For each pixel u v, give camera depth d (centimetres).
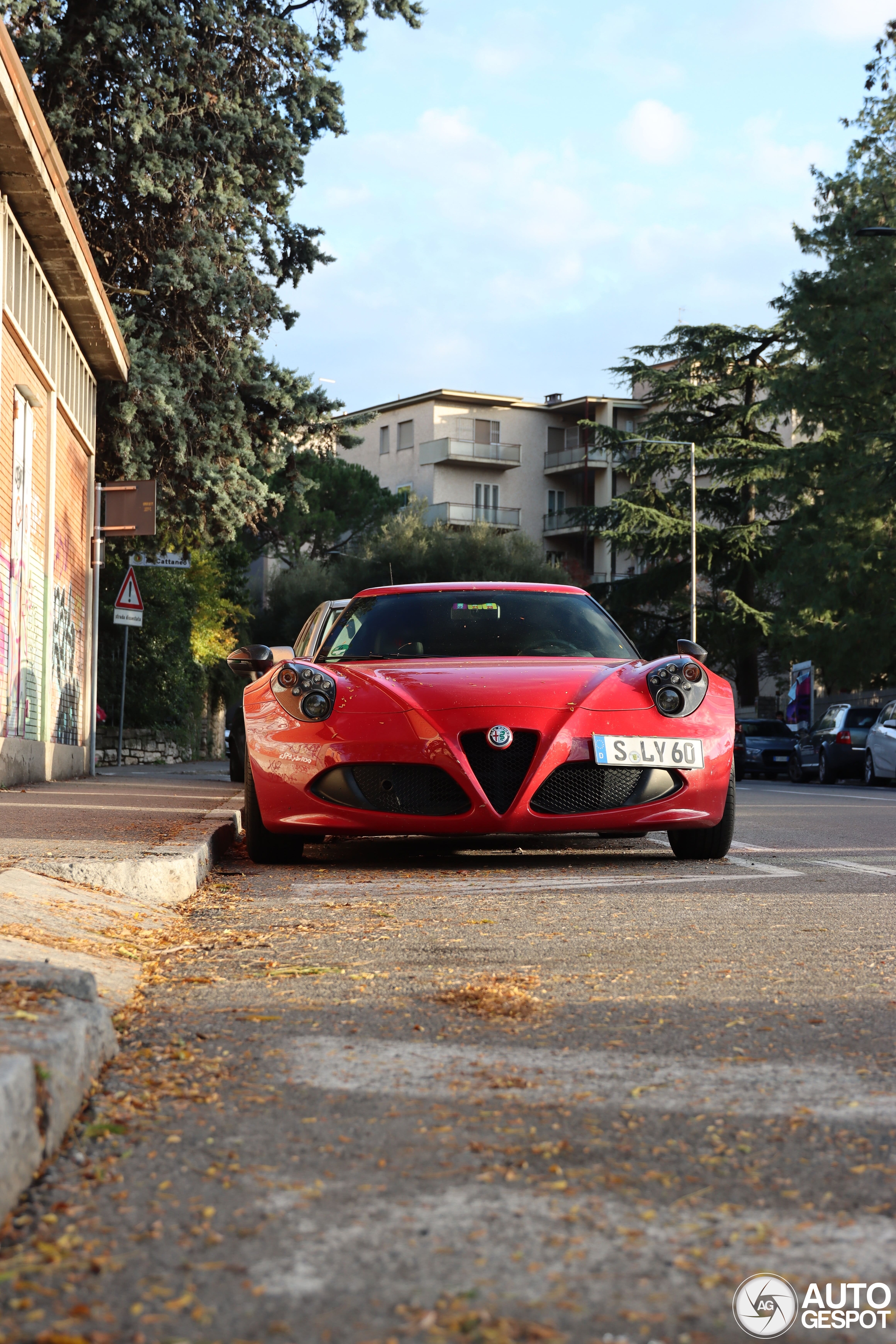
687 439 5094
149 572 2728
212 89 1875
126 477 1928
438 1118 249
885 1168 222
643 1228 195
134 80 1762
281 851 715
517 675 688
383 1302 170
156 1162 222
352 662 745
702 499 5103
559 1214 200
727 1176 218
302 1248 187
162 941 459
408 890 602
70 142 1775
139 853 603
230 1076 277
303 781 662
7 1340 157
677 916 515
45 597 1492
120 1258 182
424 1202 205
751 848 833
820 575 3148
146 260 1916
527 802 643
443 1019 332
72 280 1466
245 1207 202
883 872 675
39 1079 224
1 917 422
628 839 864
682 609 5169
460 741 647
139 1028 317
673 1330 163
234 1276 177
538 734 650
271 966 408
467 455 7419
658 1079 276
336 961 418
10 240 1239
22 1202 204
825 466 3312
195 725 3303
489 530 5966
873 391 3078
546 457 7675
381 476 7756
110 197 1870
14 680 1318
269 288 1992
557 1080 275
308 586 5819
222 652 3366
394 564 5856
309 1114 250
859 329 2952
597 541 7594
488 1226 195
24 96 1076
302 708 674
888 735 2439
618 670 711
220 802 1088
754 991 369
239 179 1905
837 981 383
